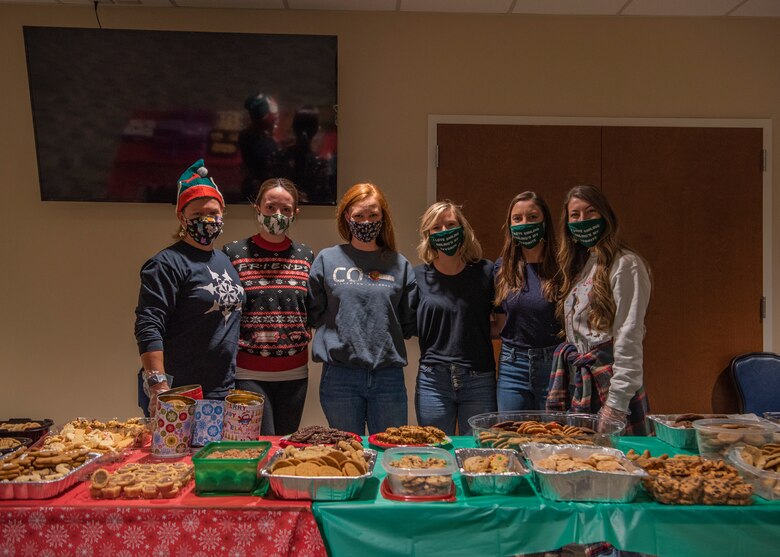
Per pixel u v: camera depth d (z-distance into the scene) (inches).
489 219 141.4
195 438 73.4
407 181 141.8
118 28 136.9
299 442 74.8
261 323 100.7
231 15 139.2
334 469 60.4
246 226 139.8
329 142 137.2
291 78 135.8
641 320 87.0
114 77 134.6
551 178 141.4
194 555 57.0
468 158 141.6
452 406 99.7
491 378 100.9
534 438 72.6
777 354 139.3
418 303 103.4
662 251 141.7
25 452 66.2
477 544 57.2
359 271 100.9
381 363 96.7
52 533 57.1
